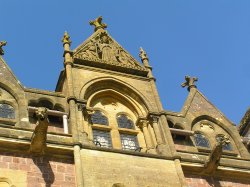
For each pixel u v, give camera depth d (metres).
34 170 29.03
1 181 28.08
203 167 32.72
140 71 38.59
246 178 33.66
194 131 37.66
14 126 30.89
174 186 30.70
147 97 36.62
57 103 34.78
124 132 34.81
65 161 30.12
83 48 39.12
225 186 32.78
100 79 36.44
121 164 30.72
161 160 31.94
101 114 35.44
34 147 29.64
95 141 33.38
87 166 29.83
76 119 32.69
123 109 36.38
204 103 40.06
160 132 34.44
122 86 36.97
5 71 35.41
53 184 28.69
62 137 31.31
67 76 35.53
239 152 37.12
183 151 33.62
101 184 29.31
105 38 41.09
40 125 29.38
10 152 29.47
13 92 34.22
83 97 34.59
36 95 34.78
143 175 30.66
